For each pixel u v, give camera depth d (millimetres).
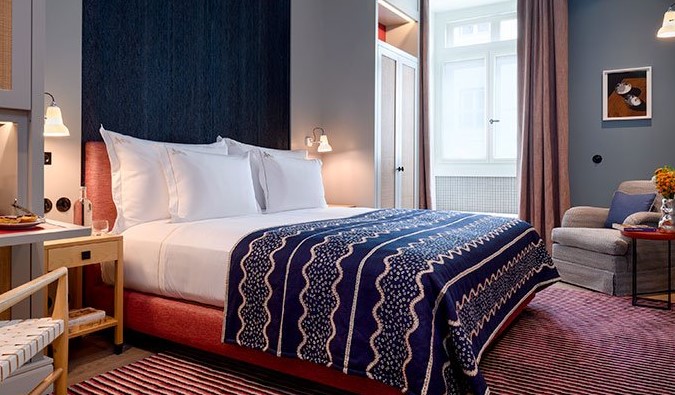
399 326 1728
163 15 3332
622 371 2283
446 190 6145
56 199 2730
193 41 3561
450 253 2010
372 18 4570
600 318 3113
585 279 3924
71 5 2770
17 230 1838
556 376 2225
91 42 2889
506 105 5750
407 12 5172
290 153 4105
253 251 2180
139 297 2523
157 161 2916
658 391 2078
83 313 2438
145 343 2605
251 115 4094
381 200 4734
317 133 4824
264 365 2098
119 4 3043
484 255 2266
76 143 2820
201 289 2303
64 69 2746
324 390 2062
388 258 1870
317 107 4816
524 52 5004
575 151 4988
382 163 4750
